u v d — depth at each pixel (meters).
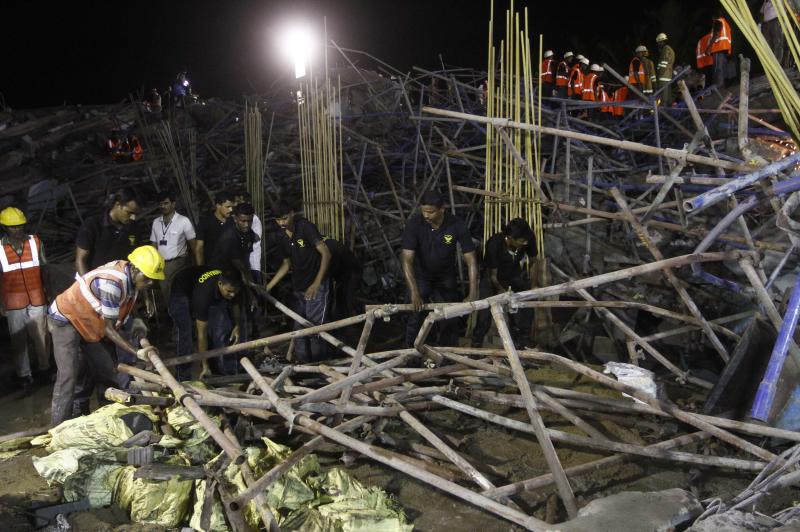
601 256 7.81
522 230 6.27
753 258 4.93
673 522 3.70
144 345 4.82
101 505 4.19
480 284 6.84
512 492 4.05
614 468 4.61
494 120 6.70
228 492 3.98
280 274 6.63
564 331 7.18
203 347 5.62
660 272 7.37
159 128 11.72
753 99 9.05
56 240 9.74
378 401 5.08
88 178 10.81
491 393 5.16
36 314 6.34
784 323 4.18
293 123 11.19
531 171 7.08
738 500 4.02
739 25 3.12
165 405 4.98
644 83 10.62
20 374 6.40
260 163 8.93
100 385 5.39
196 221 9.31
